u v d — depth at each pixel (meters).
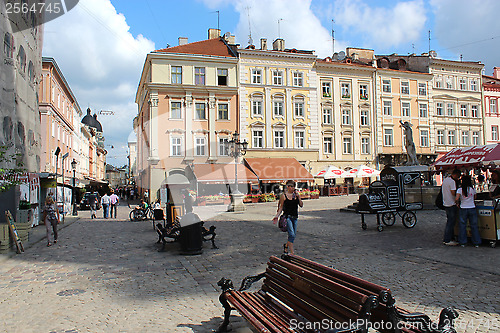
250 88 37.06
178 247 10.19
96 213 26.14
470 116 46.19
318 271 3.82
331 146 40.31
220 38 40.88
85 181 36.81
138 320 4.73
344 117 40.91
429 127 44.16
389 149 42.34
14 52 13.24
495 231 8.62
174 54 31.16
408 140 20.28
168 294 5.85
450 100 45.41
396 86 43.09
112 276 7.13
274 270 4.30
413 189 17.75
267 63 37.84
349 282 3.32
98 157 78.75
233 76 33.94
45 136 29.22
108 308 5.24
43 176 17.34
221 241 10.74
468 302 5.06
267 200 31.09
